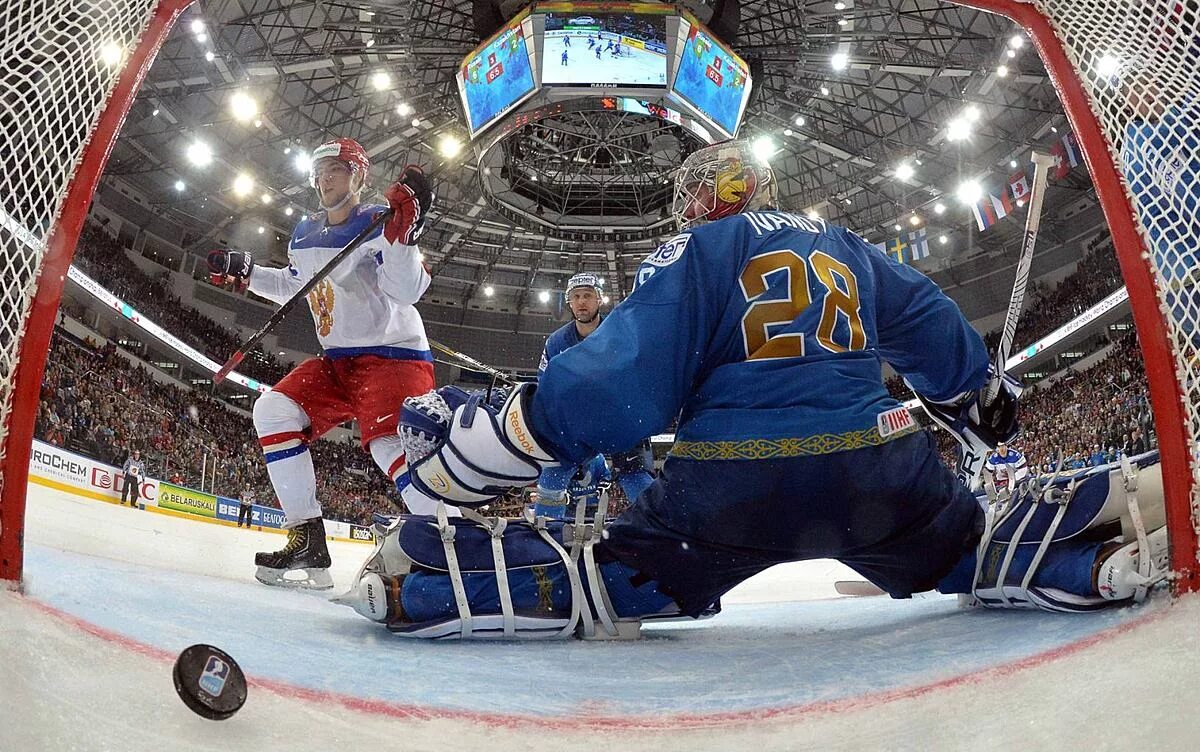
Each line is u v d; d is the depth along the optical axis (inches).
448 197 1333.7
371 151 1101.1
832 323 83.0
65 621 46.9
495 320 1565.0
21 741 31.2
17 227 53.7
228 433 1234.0
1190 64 59.8
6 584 52.9
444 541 83.5
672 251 83.7
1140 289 59.7
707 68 807.1
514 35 795.4
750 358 81.4
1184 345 57.8
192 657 37.4
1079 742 33.4
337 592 149.7
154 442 890.1
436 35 954.7
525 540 86.0
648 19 773.9
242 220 1293.1
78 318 1083.9
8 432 53.3
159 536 316.5
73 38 56.9
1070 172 1119.6
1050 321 1170.6
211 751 34.5
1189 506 56.2
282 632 76.5
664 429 78.8
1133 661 41.7
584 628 85.7
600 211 1130.7
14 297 53.5
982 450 109.5
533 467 79.7
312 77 1040.2
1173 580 56.9
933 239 1331.2
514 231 1327.5
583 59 790.5
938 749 36.2
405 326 156.8
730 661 69.7
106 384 896.3
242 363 1332.4
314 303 156.9
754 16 940.6
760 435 77.7
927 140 1143.0
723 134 844.0
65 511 343.9
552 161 1110.4
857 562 93.0
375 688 51.3
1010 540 84.1
